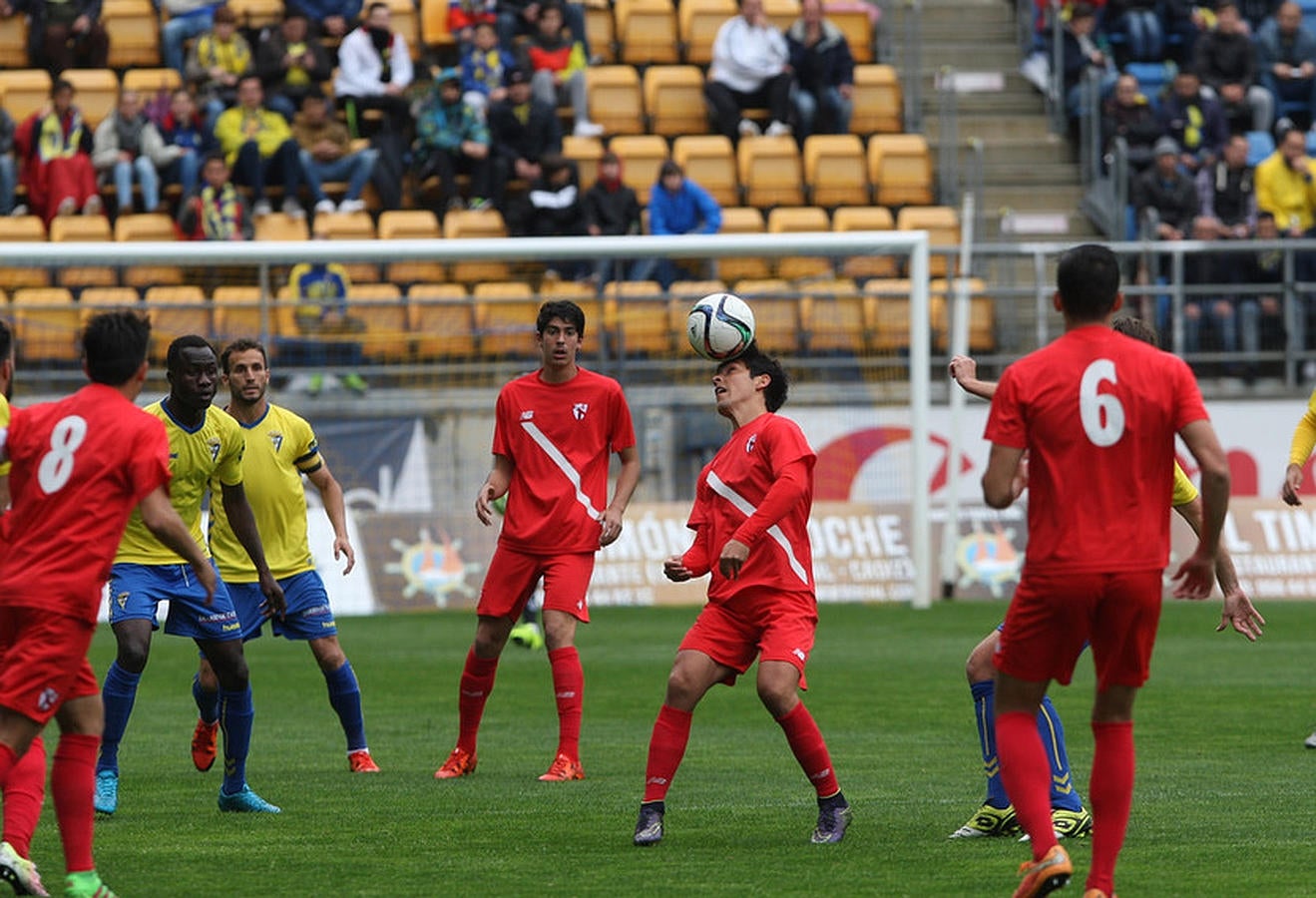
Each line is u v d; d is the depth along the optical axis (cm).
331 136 5619
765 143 5909
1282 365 5369
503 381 5031
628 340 5075
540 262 5353
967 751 2483
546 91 5816
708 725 2814
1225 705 2980
